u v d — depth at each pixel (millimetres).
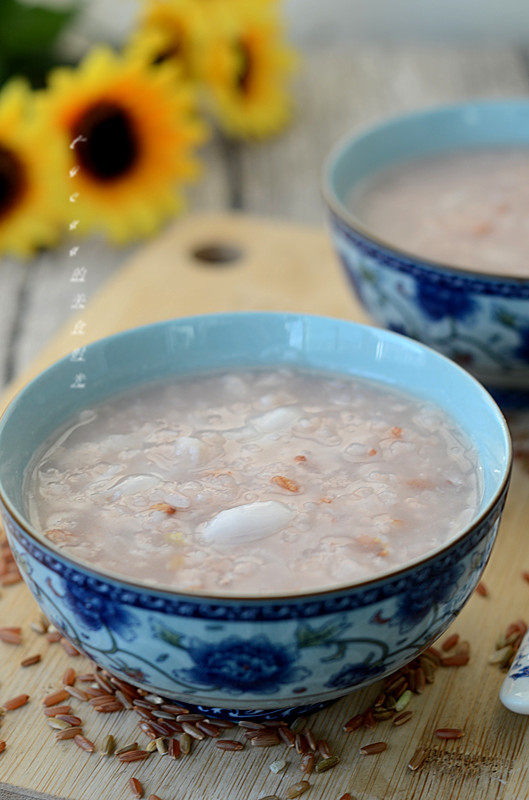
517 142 638
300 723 428
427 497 425
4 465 423
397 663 404
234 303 604
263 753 420
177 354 478
